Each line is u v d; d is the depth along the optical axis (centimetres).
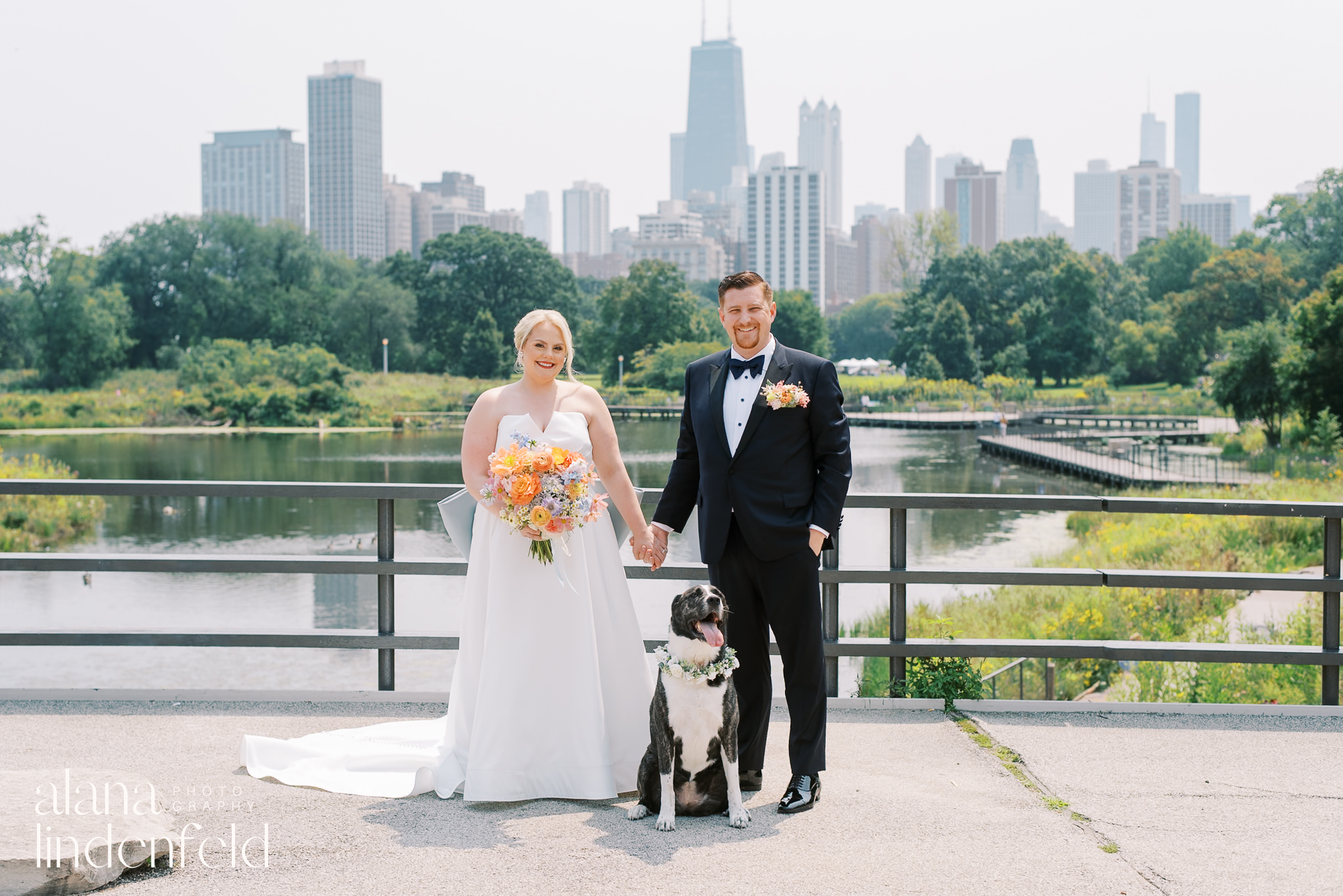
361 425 7394
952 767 416
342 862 323
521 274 11044
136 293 10188
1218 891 305
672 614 354
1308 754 432
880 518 2698
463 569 496
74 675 1224
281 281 10694
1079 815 365
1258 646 498
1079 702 490
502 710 382
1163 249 12700
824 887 305
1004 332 10694
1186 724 470
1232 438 4625
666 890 303
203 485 490
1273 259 9125
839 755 430
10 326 8731
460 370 10469
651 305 10412
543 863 322
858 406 8238
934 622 1267
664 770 352
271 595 1647
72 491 496
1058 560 1911
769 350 390
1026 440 5053
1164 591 1278
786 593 377
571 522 372
